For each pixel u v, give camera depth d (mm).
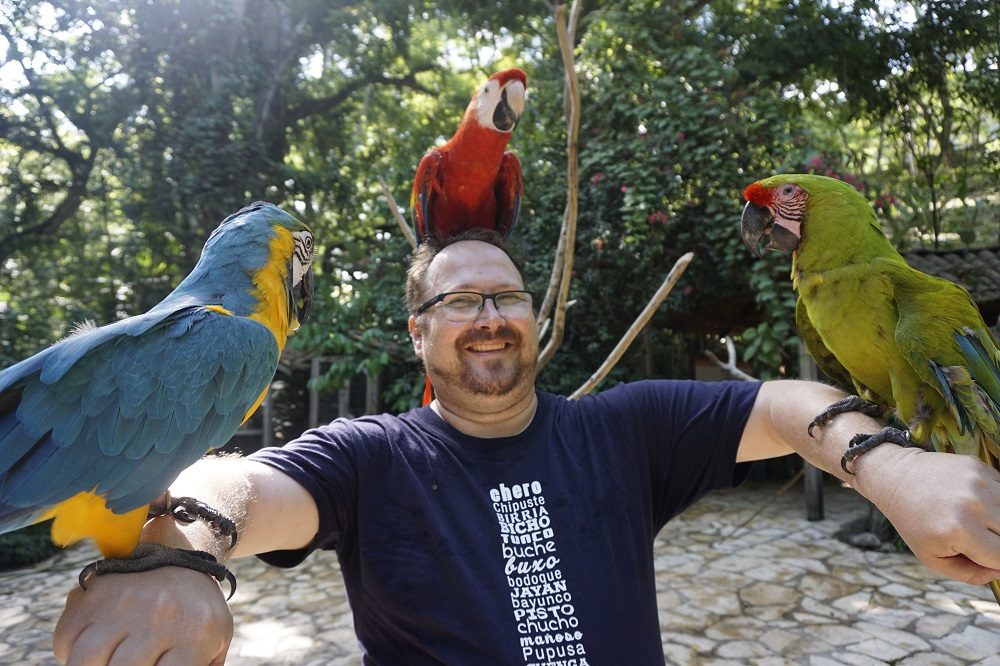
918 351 1604
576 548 1655
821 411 1554
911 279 1711
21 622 5586
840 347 1833
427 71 14086
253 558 7105
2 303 10055
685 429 1854
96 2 9602
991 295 8023
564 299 2822
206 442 1328
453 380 1842
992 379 1577
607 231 7785
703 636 4793
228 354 1369
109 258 11047
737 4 10656
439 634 1561
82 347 1243
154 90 10203
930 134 11609
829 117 11703
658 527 1876
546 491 1730
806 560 6359
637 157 7719
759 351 7289
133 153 10227
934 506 1140
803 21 9734
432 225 3506
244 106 10211
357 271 9711
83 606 994
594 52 8164
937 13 10117
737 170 7543
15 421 1176
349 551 1715
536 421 1888
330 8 11758
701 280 8242
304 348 8016
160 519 1225
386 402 9047
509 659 1506
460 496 1712
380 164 13031
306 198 11406
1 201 10609
